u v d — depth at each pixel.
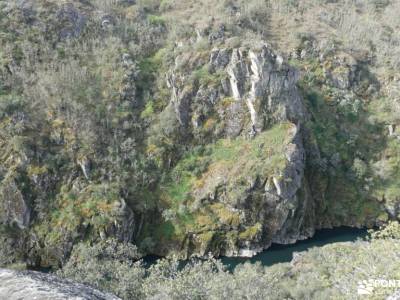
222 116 95.75
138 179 88.31
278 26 127.06
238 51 96.44
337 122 107.31
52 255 77.75
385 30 138.75
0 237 77.81
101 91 97.19
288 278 54.75
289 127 92.31
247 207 83.69
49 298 14.31
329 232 91.19
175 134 94.62
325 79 114.00
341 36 128.88
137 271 44.28
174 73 99.19
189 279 38.22
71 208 81.25
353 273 35.12
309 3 141.38
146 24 113.75
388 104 113.50
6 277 15.63
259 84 93.94
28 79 94.56
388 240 33.25
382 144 105.44
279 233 85.06
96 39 106.00
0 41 98.31
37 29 102.62
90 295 15.20
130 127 94.38
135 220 84.38
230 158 90.75
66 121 91.19
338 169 100.31
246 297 39.59
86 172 86.12
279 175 84.56
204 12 122.44
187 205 86.00
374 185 97.69
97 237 78.69
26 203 81.12
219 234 82.06
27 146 85.06
